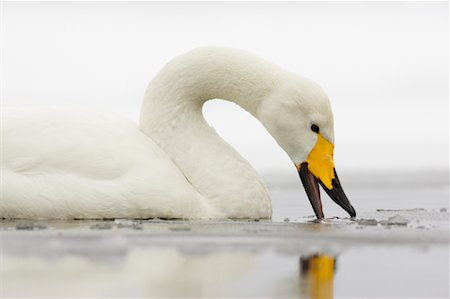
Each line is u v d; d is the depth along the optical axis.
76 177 15.72
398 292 10.15
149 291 9.98
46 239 13.12
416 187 30.00
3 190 15.61
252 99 17.14
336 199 16.61
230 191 16.73
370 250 12.45
